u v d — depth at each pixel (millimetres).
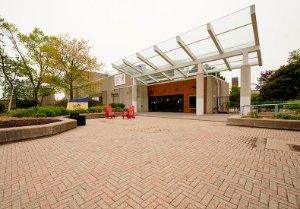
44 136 6605
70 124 8500
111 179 2959
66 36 18359
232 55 13008
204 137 6312
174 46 14492
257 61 15016
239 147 4863
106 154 4402
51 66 18078
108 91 29031
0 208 2154
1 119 8727
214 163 3643
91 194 2477
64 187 2695
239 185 2670
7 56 18391
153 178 2975
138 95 24000
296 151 4320
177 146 5121
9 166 3602
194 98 19938
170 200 2293
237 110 22406
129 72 22219
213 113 18844
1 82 19594
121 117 16078
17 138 5855
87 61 19047
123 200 2311
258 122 8172
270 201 2238
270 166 3406
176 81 21750
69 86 20016
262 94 26000
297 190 2494
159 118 14680
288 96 22422
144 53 16375
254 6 9180
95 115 15164
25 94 21844
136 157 4141
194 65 16859
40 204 2240
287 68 22734
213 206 2146
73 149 4898
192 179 2910
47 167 3543
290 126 7234
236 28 10930
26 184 2803
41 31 20406
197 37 12680
